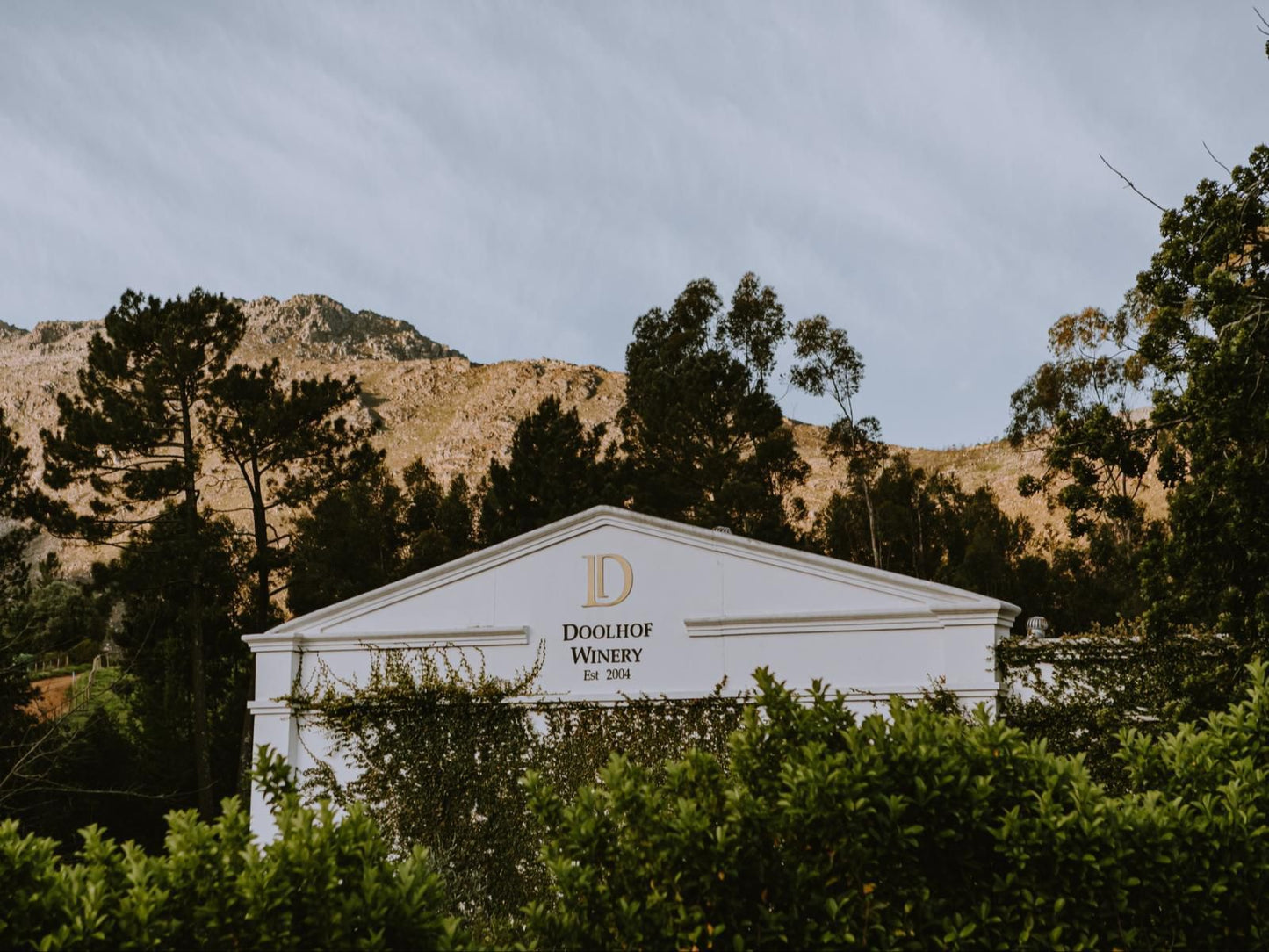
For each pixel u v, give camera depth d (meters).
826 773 5.78
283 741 18.80
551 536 18.73
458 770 18.20
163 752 30.12
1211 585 16.88
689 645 17.86
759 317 52.97
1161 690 16.25
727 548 17.98
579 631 18.36
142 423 32.34
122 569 31.08
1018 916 5.73
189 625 32.12
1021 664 16.78
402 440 157.00
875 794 5.82
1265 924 5.75
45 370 192.38
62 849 26.39
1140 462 19.16
